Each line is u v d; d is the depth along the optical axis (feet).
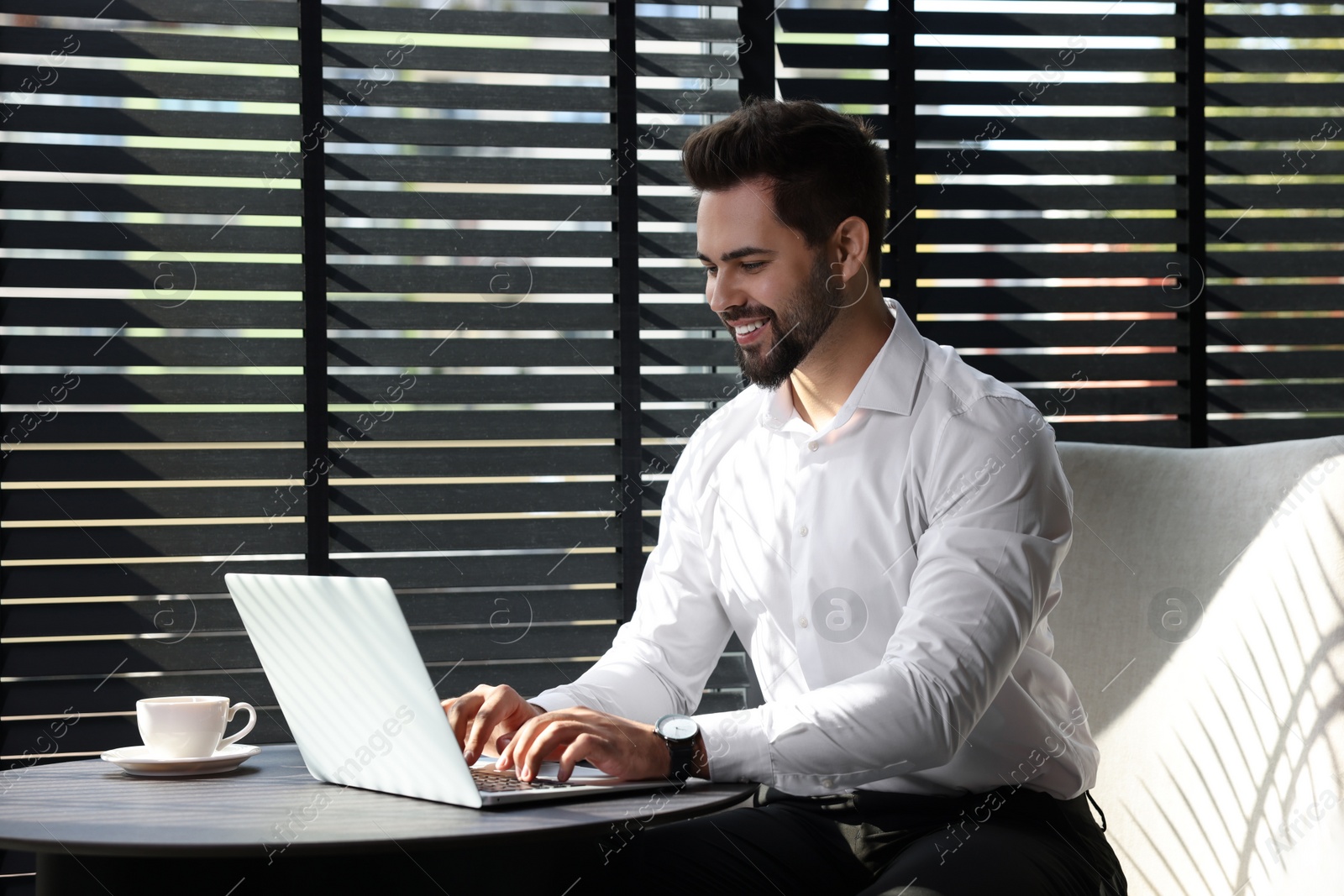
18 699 6.19
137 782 4.24
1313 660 4.99
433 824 3.44
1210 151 7.29
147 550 6.32
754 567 5.28
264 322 6.45
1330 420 7.44
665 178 6.88
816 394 5.24
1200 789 5.33
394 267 6.59
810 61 6.88
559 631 6.82
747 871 4.73
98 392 6.26
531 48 6.72
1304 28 7.35
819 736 4.11
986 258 7.12
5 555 6.12
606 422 6.89
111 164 6.23
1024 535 4.53
